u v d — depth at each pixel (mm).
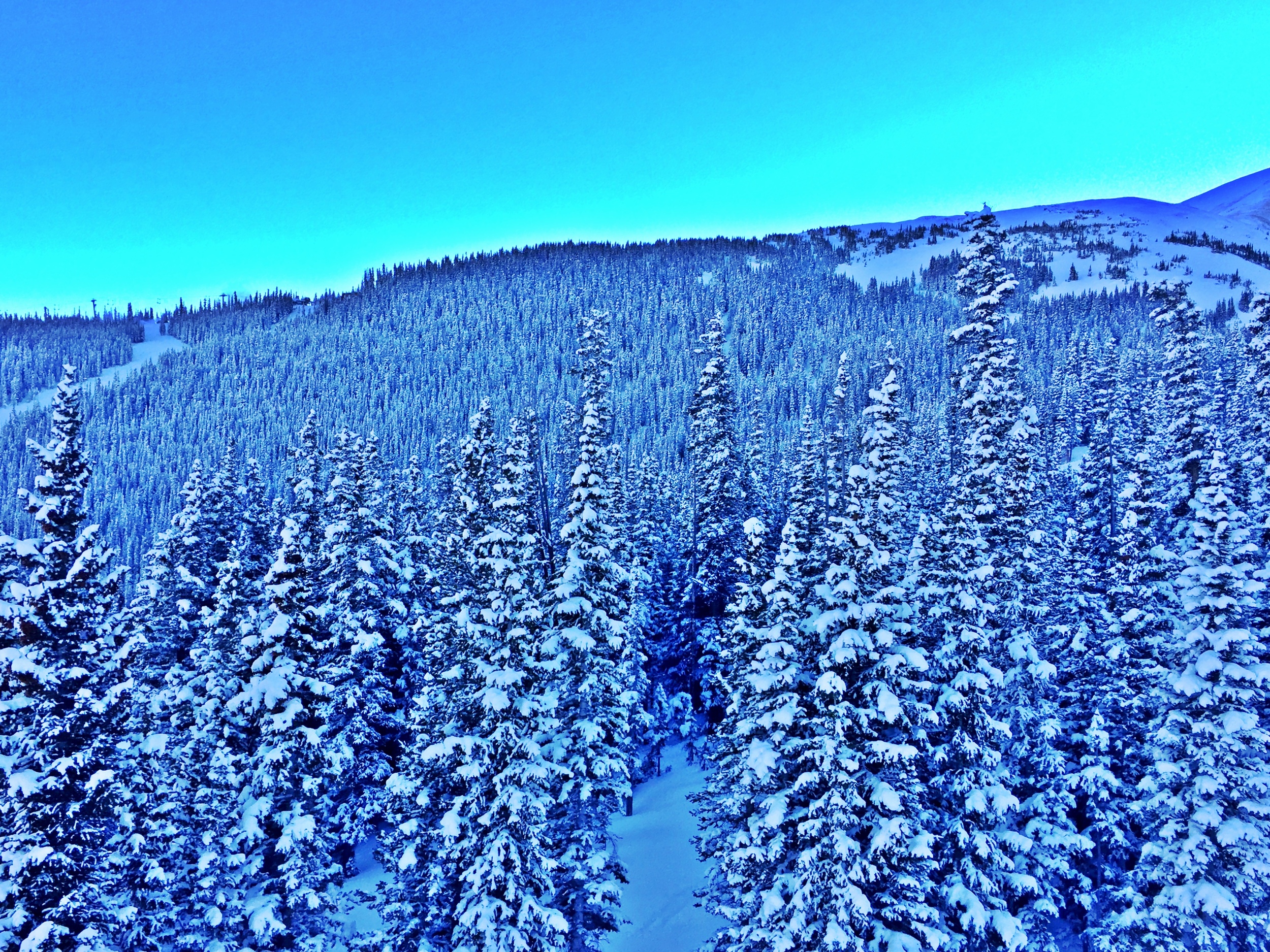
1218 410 48031
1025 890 20750
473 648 23391
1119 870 24766
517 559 23703
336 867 24656
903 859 19562
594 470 25031
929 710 19656
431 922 23703
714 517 41656
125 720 20594
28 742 17422
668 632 45625
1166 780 22938
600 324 40156
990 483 24719
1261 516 30234
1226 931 21531
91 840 18500
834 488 26859
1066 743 26219
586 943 23812
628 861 35375
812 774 19141
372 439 40688
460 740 22172
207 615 26453
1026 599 23844
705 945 23812
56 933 17172
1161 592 26016
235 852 22516
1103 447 42406
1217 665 22156
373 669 30984
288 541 24688
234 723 24438
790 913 19500
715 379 44031
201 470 40000
